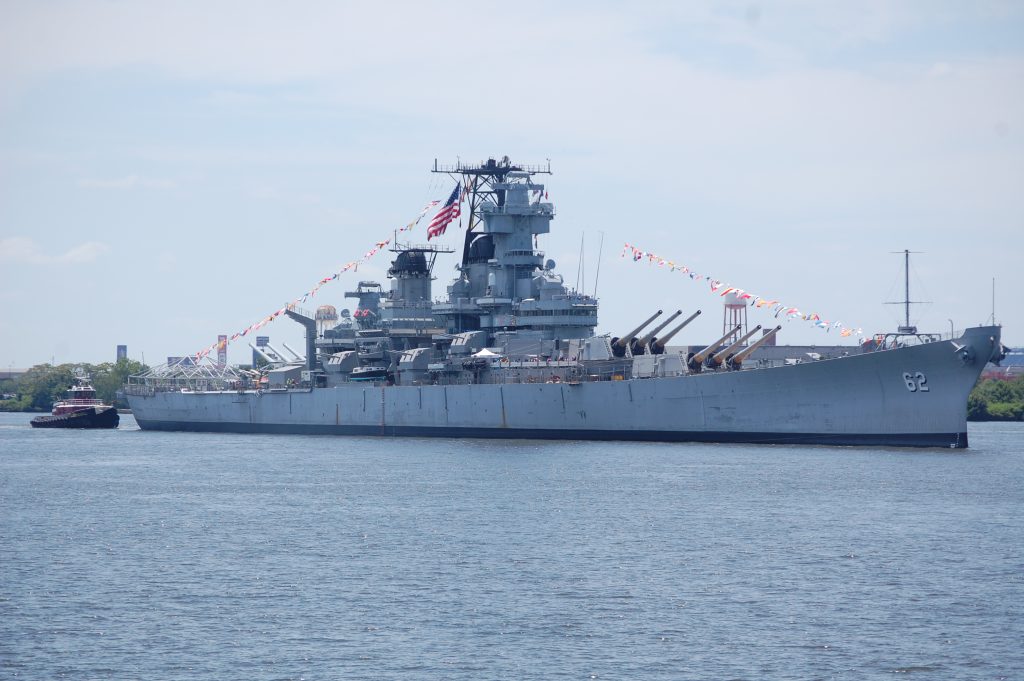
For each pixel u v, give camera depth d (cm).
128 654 8544
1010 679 7975
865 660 8331
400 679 7994
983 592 10019
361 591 10212
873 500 14638
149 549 12194
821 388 19625
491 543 12225
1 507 15488
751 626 9112
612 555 11550
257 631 9056
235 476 18862
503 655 8450
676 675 8056
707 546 11931
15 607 9788
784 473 17100
